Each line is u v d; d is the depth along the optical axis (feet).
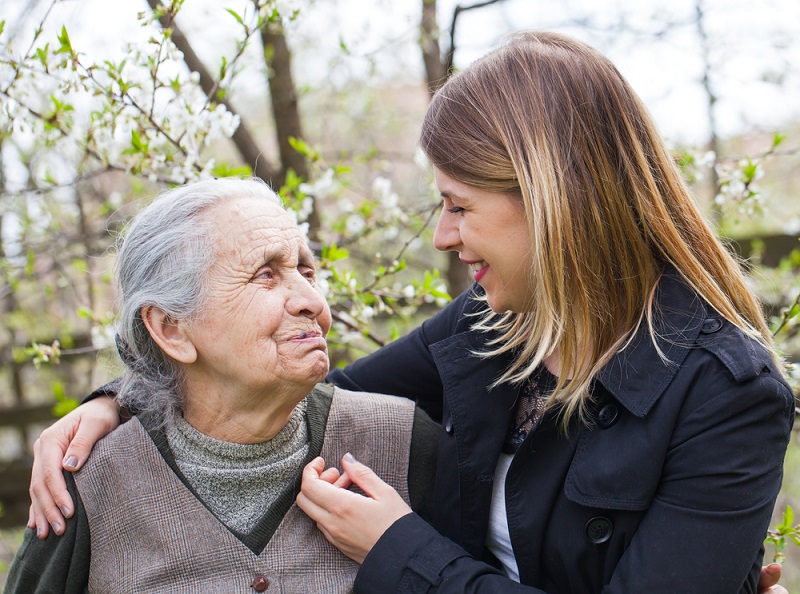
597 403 4.17
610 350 4.09
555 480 4.21
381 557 4.13
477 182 4.07
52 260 11.93
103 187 12.78
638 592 3.75
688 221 4.18
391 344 5.61
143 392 4.69
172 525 4.40
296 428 4.69
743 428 3.75
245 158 9.60
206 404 4.48
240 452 4.46
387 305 8.25
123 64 6.09
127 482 4.48
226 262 4.21
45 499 4.43
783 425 3.84
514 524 4.29
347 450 4.86
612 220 4.03
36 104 6.40
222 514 4.49
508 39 4.39
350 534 4.24
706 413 3.79
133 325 4.48
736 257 5.29
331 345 8.35
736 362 3.78
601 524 4.05
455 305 5.40
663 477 3.91
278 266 4.32
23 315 14.14
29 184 11.51
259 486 4.51
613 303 4.13
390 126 14.20
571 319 4.10
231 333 4.19
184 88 6.34
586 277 4.05
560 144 3.97
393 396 5.22
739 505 3.73
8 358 14.16
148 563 4.36
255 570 4.36
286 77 9.52
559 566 4.22
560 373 4.14
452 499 4.72
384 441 4.93
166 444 4.55
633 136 4.04
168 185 7.25
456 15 8.98
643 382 3.97
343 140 16.06
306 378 4.23
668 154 4.21
